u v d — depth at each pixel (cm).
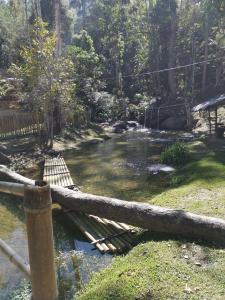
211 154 1333
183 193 860
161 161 1399
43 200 144
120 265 551
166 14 3023
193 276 490
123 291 464
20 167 1351
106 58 3716
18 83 1862
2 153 1415
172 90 2984
